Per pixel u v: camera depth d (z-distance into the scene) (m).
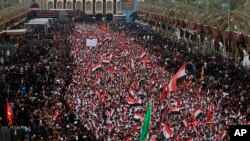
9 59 71.00
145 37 117.38
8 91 47.53
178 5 120.44
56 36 108.69
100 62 71.81
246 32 70.38
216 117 42.97
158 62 75.38
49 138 34.31
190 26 99.00
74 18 189.88
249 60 71.50
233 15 75.31
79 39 108.81
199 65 70.38
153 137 35.66
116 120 41.78
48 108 43.44
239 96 51.19
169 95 49.88
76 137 34.66
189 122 40.88
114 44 102.56
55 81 57.19
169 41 108.62
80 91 53.56
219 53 87.56
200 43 96.62
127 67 70.31
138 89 54.97
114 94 52.31
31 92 49.09
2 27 101.69
